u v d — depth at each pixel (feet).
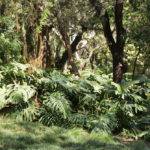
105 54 73.41
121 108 28.60
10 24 32.07
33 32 32.09
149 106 34.78
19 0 26.00
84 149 19.02
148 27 37.29
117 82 39.42
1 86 28.14
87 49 73.15
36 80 28.84
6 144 17.97
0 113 26.13
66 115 26.63
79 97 30.60
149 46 40.81
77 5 36.55
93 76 35.40
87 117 27.66
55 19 37.50
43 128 24.08
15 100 25.52
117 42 39.22
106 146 20.58
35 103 27.96
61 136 22.33
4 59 34.01
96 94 32.63
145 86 40.60
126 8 42.65
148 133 27.17
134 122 29.73
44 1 33.55
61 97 27.61
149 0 37.19
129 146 22.02
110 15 44.83
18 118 25.18
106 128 26.02
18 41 32.27
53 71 30.96
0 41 31.12
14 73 27.99
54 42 51.55
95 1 37.04
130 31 38.58
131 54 59.00
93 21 37.96
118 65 39.52
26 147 18.07
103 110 30.35
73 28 41.86
